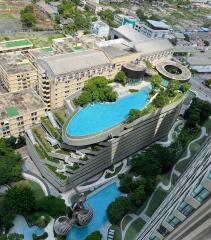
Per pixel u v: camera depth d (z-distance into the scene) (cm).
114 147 13975
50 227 11925
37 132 14250
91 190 13800
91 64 17738
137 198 13100
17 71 18150
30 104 15450
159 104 14912
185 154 16738
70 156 13088
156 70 18312
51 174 12862
